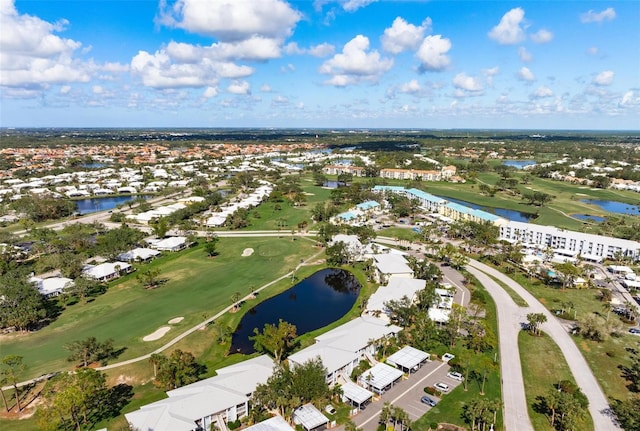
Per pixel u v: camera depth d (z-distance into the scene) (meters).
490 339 103.88
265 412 82.00
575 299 138.88
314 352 96.44
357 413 81.50
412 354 101.19
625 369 97.44
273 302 138.25
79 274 154.38
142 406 80.12
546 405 83.44
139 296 139.62
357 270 166.88
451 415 80.06
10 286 120.56
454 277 157.62
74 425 77.44
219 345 109.00
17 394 84.62
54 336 112.69
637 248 176.00
